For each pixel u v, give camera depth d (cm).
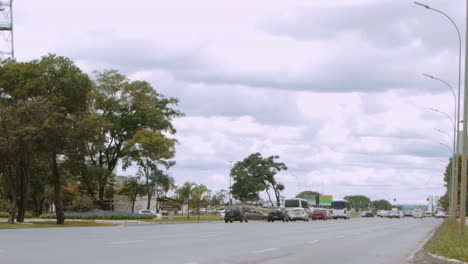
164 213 10719
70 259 1630
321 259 1877
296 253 2084
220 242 2588
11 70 5419
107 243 2344
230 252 2017
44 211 10094
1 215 7362
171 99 7981
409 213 14050
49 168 7481
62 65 5416
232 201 13762
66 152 5088
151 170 8288
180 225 5259
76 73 5425
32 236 2852
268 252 2072
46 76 5359
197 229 4119
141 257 1745
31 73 5347
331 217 9994
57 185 5253
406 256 2120
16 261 1562
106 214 6706
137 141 7131
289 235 3441
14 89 5416
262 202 14988
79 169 6725
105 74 7425
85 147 5291
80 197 7350
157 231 3691
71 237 2784
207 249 2138
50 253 1817
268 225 5372
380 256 2092
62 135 4803
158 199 10225
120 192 8625
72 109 5406
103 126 6397
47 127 4638
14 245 2164
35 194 8650
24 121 4678
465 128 3088
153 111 7538
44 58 5494
